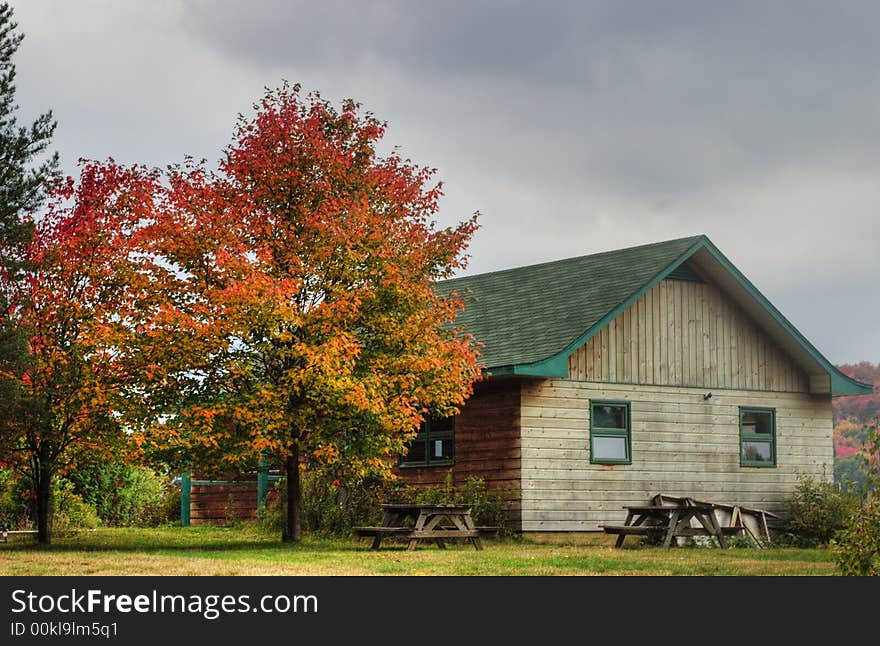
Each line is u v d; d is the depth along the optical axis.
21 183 21.20
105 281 21.53
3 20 21.78
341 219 21.58
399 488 26.45
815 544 27.78
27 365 20.45
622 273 28.38
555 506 25.83
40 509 23.12
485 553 20.61
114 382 21.38
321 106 22.67
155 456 21.47
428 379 21.98
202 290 21.19
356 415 21.50
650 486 27.36
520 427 25.59
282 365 22.06
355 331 22.58
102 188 21.81
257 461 22.28
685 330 28.61
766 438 29.69
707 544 25.30
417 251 22.19
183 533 27.86
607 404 27.03
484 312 30.12
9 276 21.08
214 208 21.59
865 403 64.06
